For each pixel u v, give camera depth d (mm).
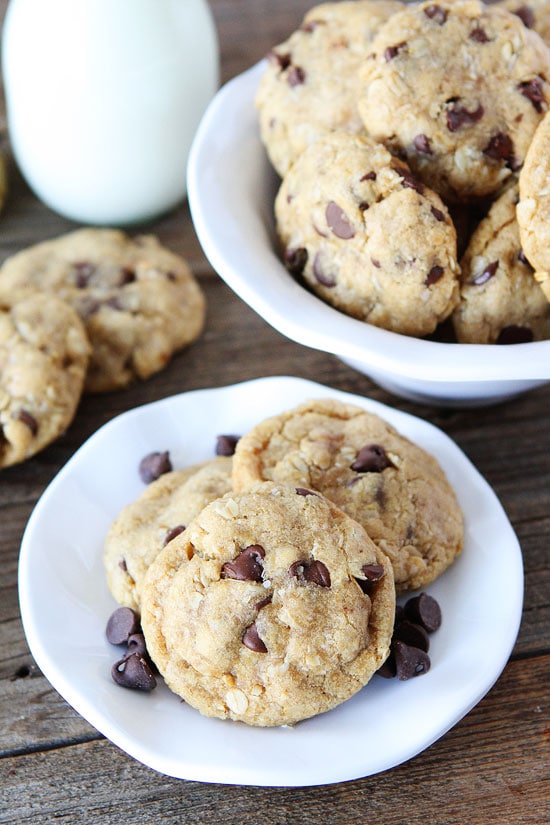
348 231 480
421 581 467
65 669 445
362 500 472
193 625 438
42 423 526
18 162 615
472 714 468
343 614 438
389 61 486
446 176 490
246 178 520
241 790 452
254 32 688
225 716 437
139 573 466
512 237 485
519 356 459
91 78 566
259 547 443
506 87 489
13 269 576
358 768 426
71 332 543
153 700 445
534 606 494
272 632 436
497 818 447
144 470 501
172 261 586
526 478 530
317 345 464
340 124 507
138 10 563
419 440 506
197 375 566
